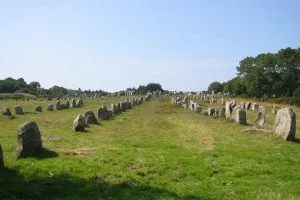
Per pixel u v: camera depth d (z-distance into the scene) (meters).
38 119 49.84
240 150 26.80
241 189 16.83
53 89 195.50
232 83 164.00
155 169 19.95
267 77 135.38
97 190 16.22
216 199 15.55
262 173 20.08
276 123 33.94
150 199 15.39
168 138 33.81
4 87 171.38
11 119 48.88
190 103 78.94
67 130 36.84
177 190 16.59
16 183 16.41
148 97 133.00
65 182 16.97
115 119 52.41
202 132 37.59
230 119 48.44
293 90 134.38
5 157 21.94
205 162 22.08
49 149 23.84
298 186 17.42
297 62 132.25
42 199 15.23
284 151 26.84
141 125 46.09
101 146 26.86
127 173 18.91
